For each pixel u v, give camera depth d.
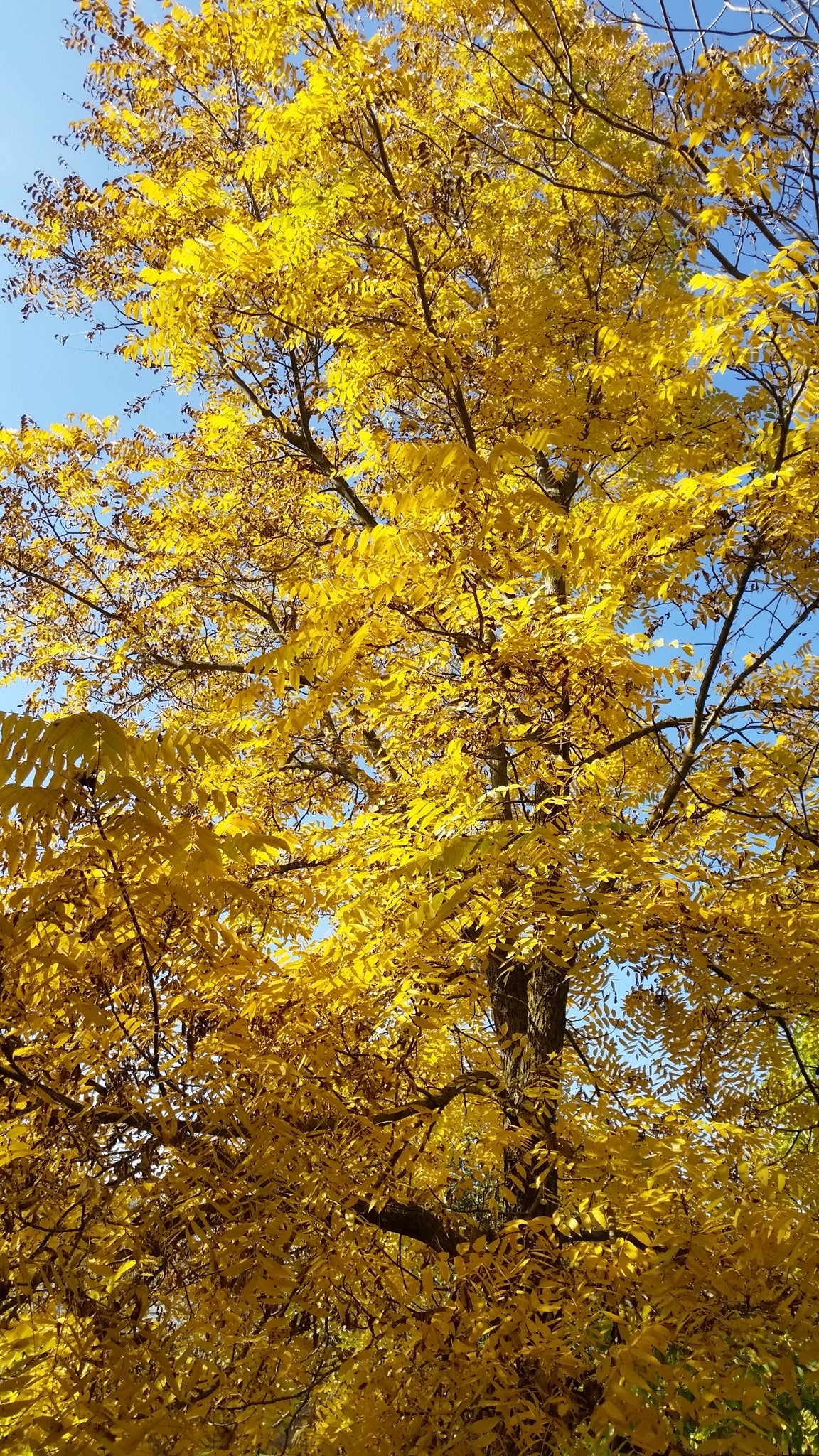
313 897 3.62
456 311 5.64
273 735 5.53
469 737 3.75
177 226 7.03
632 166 5.94
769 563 3.89
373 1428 2.78
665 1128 3.58
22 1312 2.68
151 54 7.67
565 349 5.83
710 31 3.66
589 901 3.44
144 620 7.45
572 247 6.32
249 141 7.68
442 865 3.12
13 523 7.50
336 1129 3.16
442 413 5.53
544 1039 5.09
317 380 7.13
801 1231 3.02
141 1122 2.77
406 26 5.69
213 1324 2.70
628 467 5.87
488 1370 2.80
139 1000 3.02
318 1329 3.13
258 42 5.27
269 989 3.14
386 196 5.02
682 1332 2.86
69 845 2.56
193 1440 2.43
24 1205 2.61
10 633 7.85
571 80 4.59
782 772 4.55
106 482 7.61
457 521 3.18
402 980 3.72
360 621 3.46
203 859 2.55
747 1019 4.23
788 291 3.23
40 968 2.72
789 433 3.72
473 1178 3.95
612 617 4.00
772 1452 2.42
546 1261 3.20
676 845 4.00
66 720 2.42
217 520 7.24
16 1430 2.26
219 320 5.90
